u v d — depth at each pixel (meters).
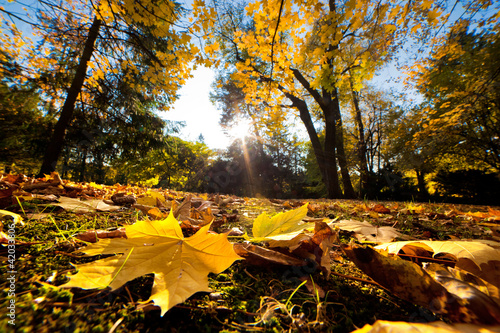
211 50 3.41
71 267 0.73
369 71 3.43
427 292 0.56
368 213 2.76
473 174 11.46
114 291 0.61
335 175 12.72
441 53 4.38
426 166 15.65
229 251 0.68
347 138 20.72
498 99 8.30
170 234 0.73
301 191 25.33
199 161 27.31
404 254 0.94
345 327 0.52
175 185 22.70
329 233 0.88
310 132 13.03
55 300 0.54
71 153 10.07
